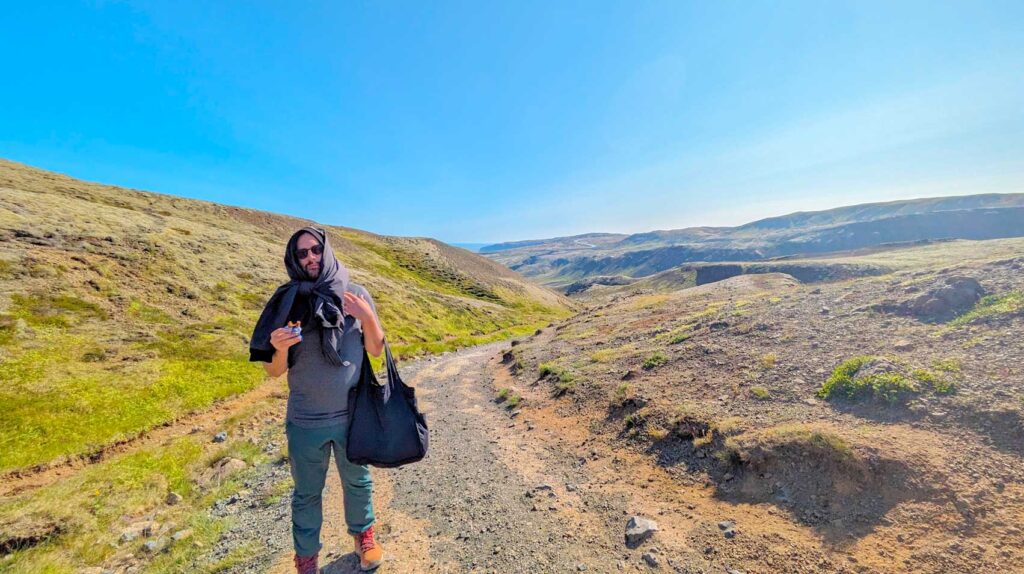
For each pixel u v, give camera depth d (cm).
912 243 12375
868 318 1047
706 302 2427
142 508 816
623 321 2494
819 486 512
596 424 954
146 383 1778
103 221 3644
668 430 777
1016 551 358
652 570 427
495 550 477
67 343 1920
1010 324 767
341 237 11119
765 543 446
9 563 609
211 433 1409
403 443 359
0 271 2247
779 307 1406
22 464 1168
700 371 1025
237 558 521
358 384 362
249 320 2978
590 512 570
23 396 1466
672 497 591
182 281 3144
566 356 1827
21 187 4969
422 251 13175
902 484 470
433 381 2070
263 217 8862
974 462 473
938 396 610
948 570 360
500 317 7831
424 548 485
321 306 329
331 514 598
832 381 741
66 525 719
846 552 409
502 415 1229
